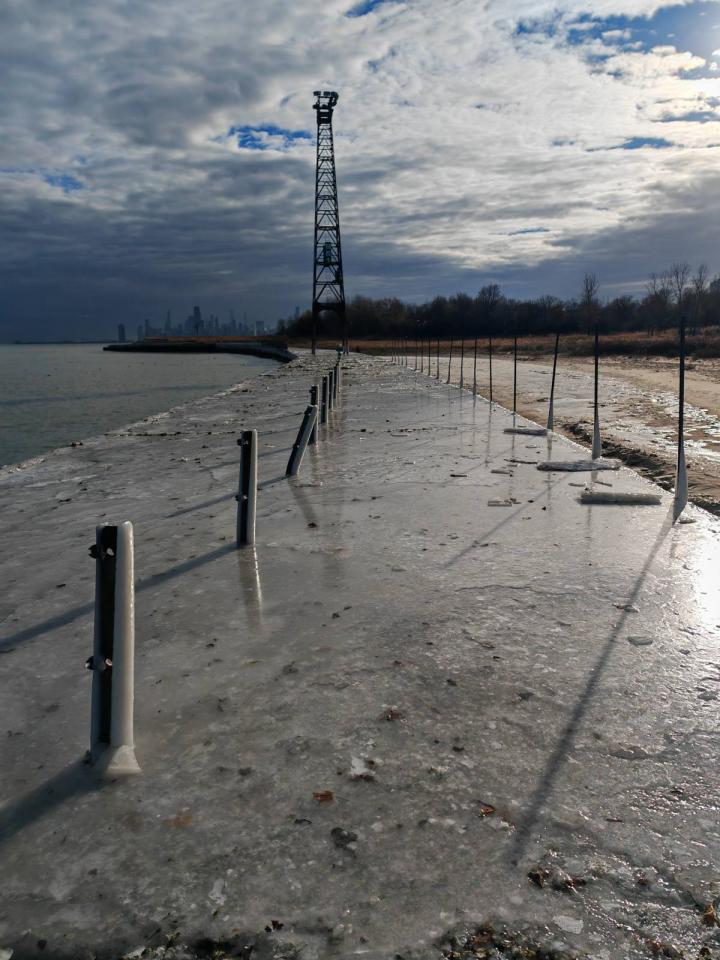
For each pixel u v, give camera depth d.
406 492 7.85
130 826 2.50
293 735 3.06
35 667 3.83
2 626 4.42
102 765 2.82
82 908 2.15
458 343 85.06
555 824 2.47
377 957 1.95
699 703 3.28
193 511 7.22
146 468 9.92
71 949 2.01
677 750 2.91
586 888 2.19
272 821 2.51
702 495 7.61
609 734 3.03
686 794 2.62
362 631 4.16
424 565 5.32
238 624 4.30
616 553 5.52
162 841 2.42
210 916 2.11
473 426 13.63
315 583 4.99
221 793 2.67
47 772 2.85
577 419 15.85
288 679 3.58
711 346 42.97
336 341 102.44
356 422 14.72
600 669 3.63
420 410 16.84
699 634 4.05
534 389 23.78
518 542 5.85
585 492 7.48
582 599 4.60
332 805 2.59
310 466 9.61
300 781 2.73
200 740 3.04
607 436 12.89
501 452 10.42
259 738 3.04
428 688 3.46
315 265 65.94
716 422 14.77
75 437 26.03
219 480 8.81
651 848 2.35
